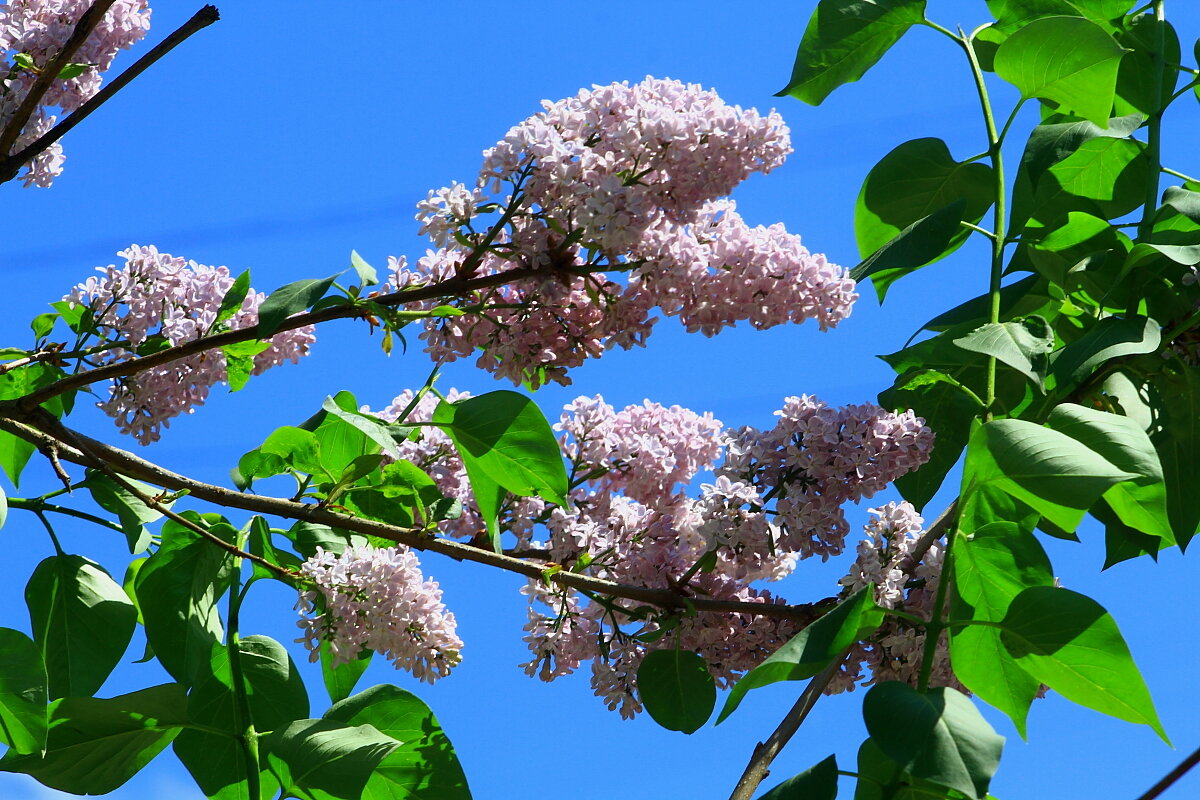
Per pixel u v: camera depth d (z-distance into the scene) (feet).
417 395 6.72
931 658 5.82
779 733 5.93
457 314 6.26
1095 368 6.46
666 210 6.26
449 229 6.24
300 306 6.15
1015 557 5.86
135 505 6.41
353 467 6.33
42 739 6.11
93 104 6.21
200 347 6.27
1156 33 6.97
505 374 6.42
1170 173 6.76
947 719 5.55
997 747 5.52
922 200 6.90
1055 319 6.80
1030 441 5.70
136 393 6.53
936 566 6.38
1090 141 6.84
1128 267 6.33
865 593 5.71
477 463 6.22
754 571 6.49
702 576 6.57
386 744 6.12
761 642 6.51
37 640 6.35
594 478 6.59
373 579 6.23
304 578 6.26
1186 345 6.46
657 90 6.28
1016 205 6.85
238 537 6.38
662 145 6.21
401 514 6.48
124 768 6.26
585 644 6.59
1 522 6.20
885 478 6.43
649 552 6.57
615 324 6.37
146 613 6.28
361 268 6.25
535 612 6.65
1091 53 6.40
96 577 6.42
